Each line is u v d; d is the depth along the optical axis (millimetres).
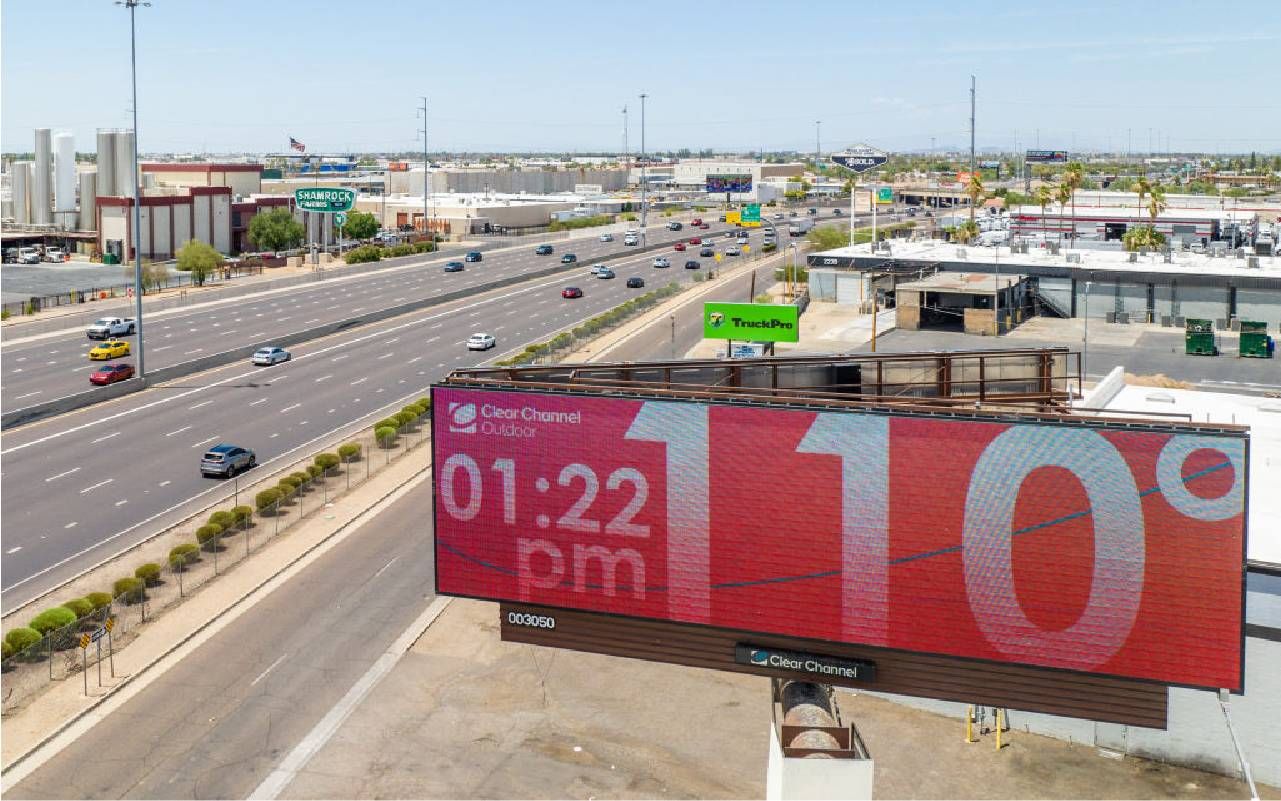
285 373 91625
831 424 25250
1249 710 32188
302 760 33156
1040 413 25719
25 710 35375
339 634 41812
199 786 31688
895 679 25312
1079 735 34344
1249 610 31875
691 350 102312
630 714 36406
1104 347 101750
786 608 25859
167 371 88375
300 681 38062
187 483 59938
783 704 26312
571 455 26891
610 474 26672
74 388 82812
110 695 36656
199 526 52531
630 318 121375
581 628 27234
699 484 26141
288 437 70312
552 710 36562
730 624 26219
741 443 25812
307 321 117688
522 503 27328
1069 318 118750
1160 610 23531
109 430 71562
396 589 46219
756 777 32656
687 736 35031
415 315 124812
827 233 181500
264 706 36281
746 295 138875
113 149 192375
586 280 158375
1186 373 90438
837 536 25406
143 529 52375
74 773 32125
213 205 187625
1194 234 168625
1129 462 23484
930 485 24734
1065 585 24078
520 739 34688
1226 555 23062
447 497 27906
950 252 131500
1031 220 173250
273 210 196500
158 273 145875
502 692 37719
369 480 61219
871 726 35531
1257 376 89375
